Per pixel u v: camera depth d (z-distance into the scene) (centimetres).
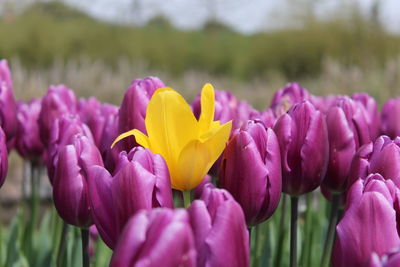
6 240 122
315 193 160
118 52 693
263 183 66
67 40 649
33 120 102
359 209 58
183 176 65
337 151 76
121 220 60
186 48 778
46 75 386
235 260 55
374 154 68
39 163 104
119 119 74
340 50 593
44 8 784
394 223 57
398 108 97
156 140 66
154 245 52
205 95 67
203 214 55
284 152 72
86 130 80
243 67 730
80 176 69
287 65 652
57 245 101
